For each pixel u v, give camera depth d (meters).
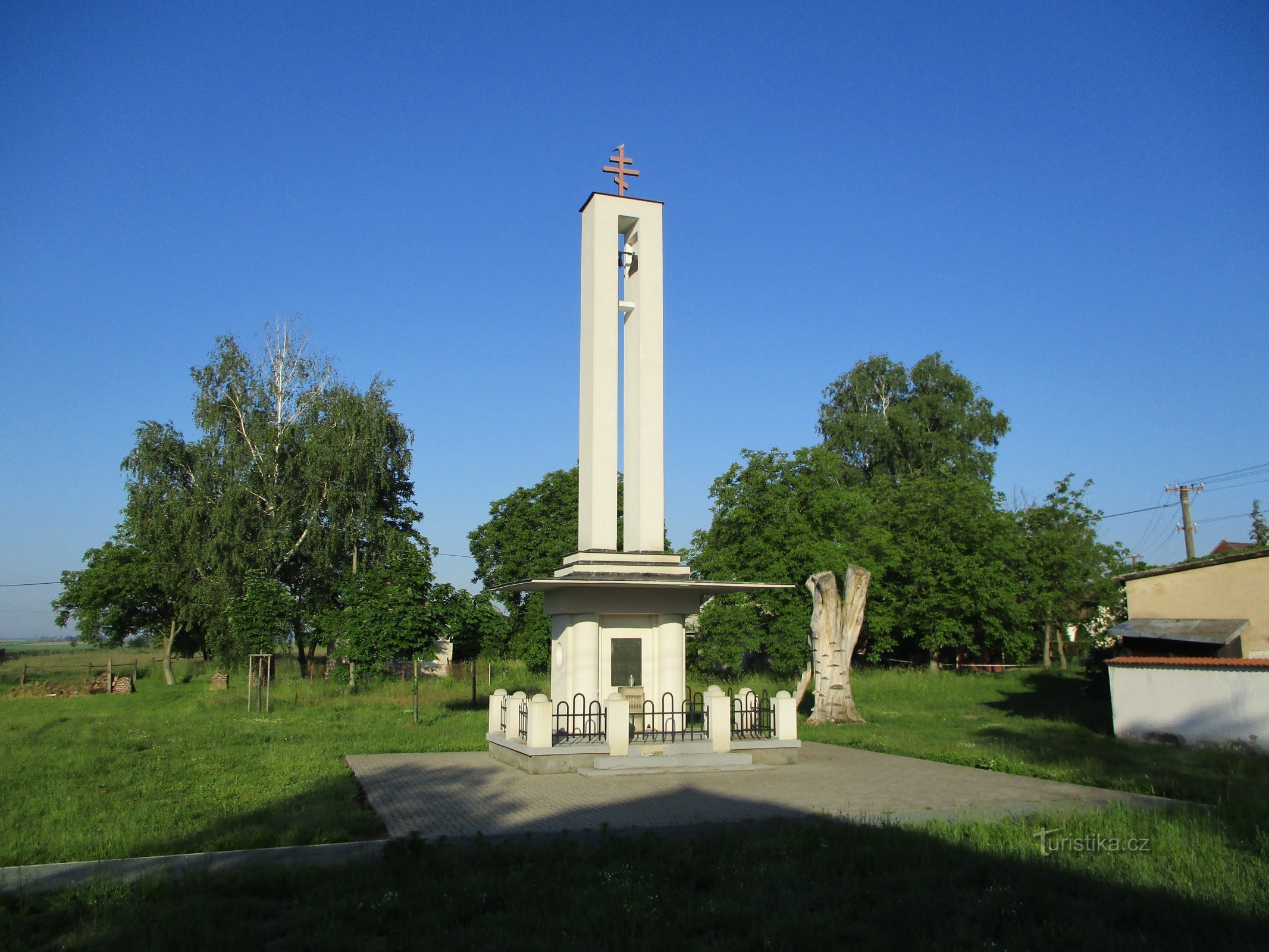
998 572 39.81
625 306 18.75
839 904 7.82
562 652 17.70
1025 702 30.44
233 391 45.62
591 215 18.62
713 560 33.72
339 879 8.66
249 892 8.34
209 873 8.87
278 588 35.25
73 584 56.09
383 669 29.12
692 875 8.65
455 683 40.28
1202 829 10.33
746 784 14.61
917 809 12.32
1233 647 21.19
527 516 52.12
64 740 22.06
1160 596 22.69
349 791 14.08
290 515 44.56
